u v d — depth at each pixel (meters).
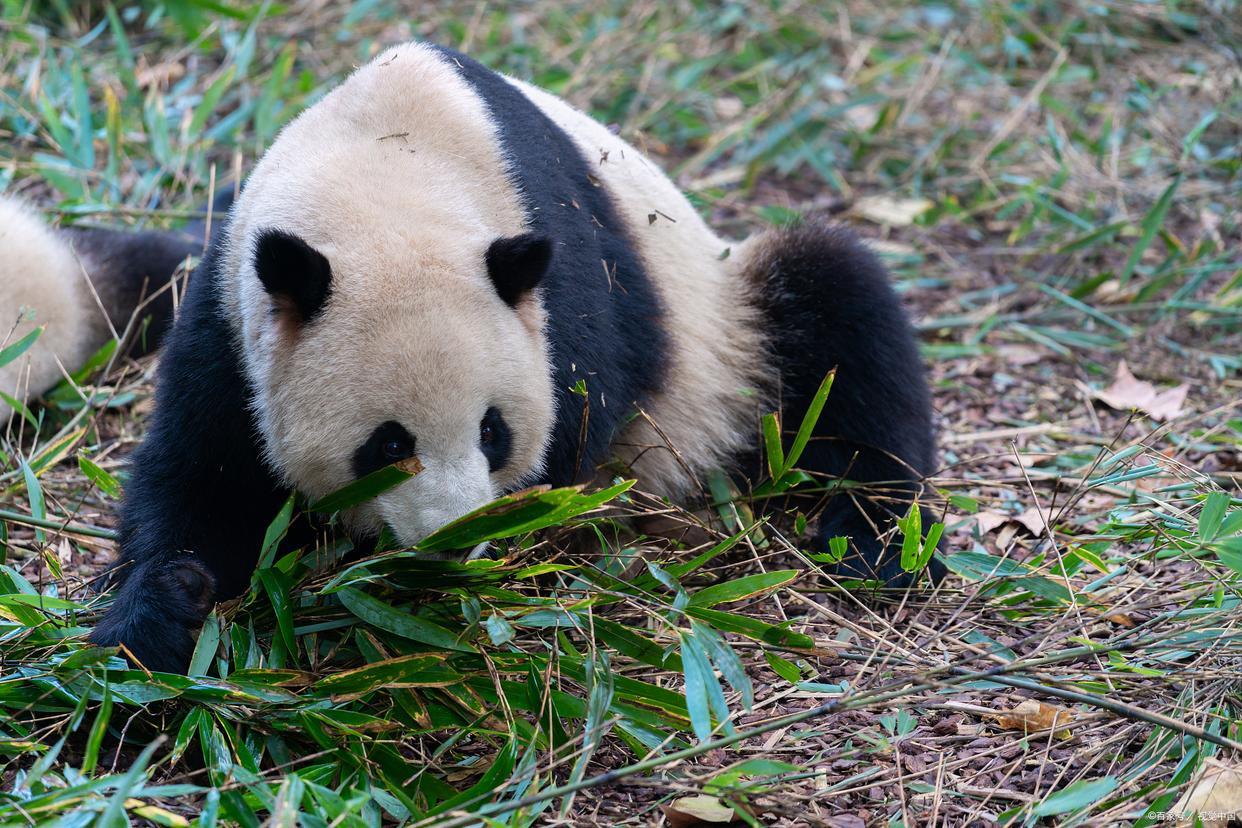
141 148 11.16
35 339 6.92
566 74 12.94
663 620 5.30
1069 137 12.57
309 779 4.78
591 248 6.23
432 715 5.29
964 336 10.09
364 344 5.09
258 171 5.99
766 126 12.88
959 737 5.44
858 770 5.22
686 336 7.03
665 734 5.21
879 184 12.35
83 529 5.99
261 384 5.32
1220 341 9.94
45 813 4.32
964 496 6.95
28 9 12.55
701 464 7.10
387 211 5.41
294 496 5.52
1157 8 14.17
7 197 8.91
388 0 13.88
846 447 7.23
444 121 5.84
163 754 5.15
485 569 5.36
